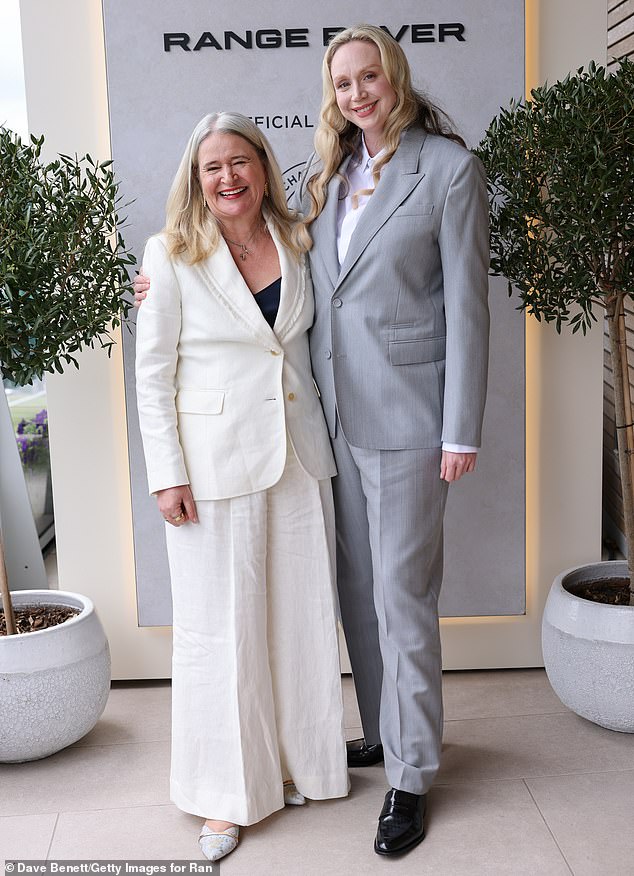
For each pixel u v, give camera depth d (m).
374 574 2.39
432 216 2.22
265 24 2.84
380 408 2.29
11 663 2.56
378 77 2.23
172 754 2.42
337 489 2.47
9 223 2.41
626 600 2.83
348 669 3.25
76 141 2.94
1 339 2.49
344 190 2.38
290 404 2.32
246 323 2.26
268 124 2.89
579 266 2.61
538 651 3.24
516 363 3.03
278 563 2.36
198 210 2.28
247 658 2.31
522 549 3.13
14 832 2.38
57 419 3.07
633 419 2.83
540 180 2.65
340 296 2.29
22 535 3.55
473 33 2.84
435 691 2.38
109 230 2.65
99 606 3.18
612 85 2.39
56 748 2.68
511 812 2.41
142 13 2.83
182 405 2.31
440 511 2.36
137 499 3.06
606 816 2.38
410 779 2.35
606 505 4.14
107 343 2.79
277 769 2.40
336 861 2.24
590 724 2.86
